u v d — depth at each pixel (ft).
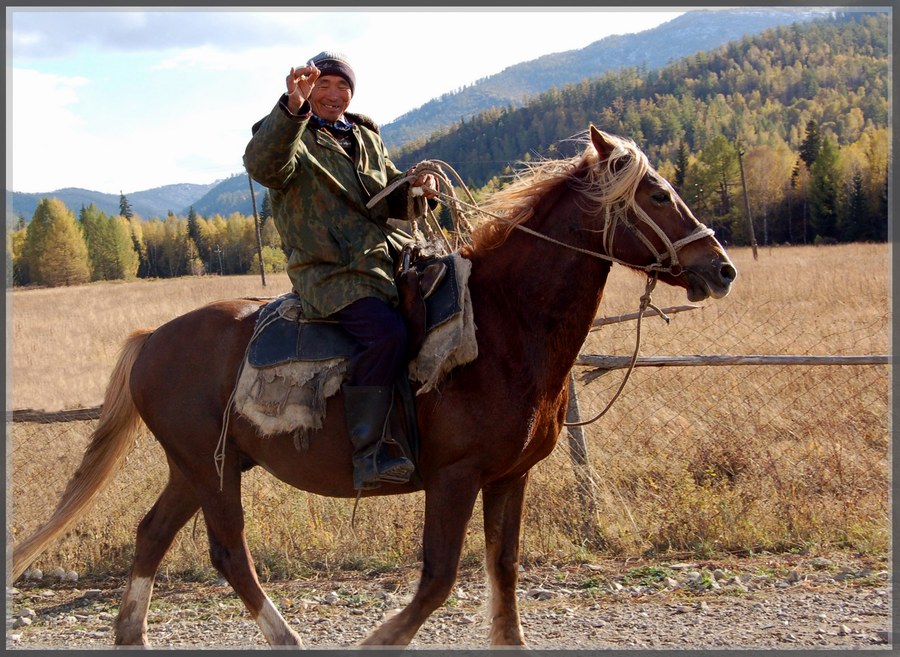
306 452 14.80
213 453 15.43
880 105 492.54
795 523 21.83
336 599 19.31
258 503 23.13
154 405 15.92
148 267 361.71
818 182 227.20
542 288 14.52
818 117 488.85
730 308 46.91
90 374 53.52
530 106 423.23
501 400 13.99
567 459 23.71
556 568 20.86
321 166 14.52
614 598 18.79
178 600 19.93
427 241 16.08
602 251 14.58
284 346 14.76
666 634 16.56
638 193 14.43
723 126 444.14
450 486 14.05
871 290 51.44
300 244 14.65
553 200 14.83
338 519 22.59
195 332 15.98
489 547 15.38
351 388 14.12
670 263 14.40
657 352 35.45
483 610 18.34
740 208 227.20
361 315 14.11
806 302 49.39
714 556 21.16
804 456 25.02
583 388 31.04
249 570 15.21
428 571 13.91
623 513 22.45
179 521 16.44
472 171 333.42
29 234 248.32
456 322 13.96
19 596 20.49
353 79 15.23
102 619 18.88
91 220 309.63
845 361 21.99
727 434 26.43
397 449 14.17
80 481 16.72
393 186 14.75
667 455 25.58
